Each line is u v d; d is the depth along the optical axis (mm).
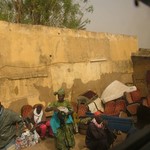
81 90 10305
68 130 6047
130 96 10461
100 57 11383
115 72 12219
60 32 9578
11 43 7996
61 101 6152
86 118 8055
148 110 1808
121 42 12719
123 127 7625
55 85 9266
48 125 7719
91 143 5969
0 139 4438
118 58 12469
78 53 10266
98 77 11211
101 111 9938
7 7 12484
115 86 10812
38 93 8695
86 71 10594
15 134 4574
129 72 13023
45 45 9000
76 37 10227
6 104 7766
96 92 11062
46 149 6848
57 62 9383
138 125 1784
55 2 12898
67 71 9750
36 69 8664
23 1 12742
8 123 4445
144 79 12766
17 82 8086
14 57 8055
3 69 7754
